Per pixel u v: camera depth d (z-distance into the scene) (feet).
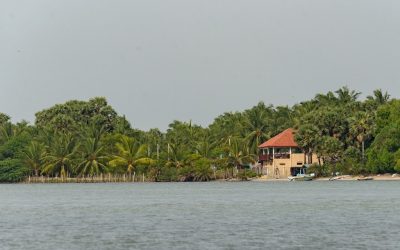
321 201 347.15
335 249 173.37
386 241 184.75
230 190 492.13
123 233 211.82
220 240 192.03
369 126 572.10
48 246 185.47
